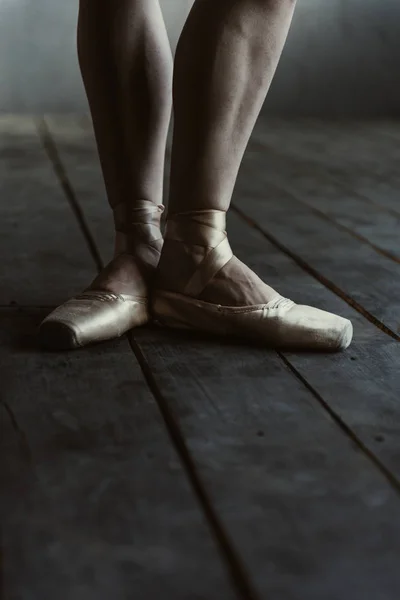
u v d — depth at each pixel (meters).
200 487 1.16
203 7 1.42
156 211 1.61
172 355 1.50
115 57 1.51
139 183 1.58
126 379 1.41
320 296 1.82
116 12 1.50
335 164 3.36
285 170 3.19
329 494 1.16
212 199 1.52
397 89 4.98
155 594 1.00
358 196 2.75
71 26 4.56
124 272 1.58
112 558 1.05
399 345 1.58
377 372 1.48
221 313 1.54
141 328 1.60
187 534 1.08
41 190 2.66
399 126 4.57
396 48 4.92
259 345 1.55
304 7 4.81
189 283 1.55
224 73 1.43
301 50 4.87
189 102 1.45
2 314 1.65
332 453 1.24
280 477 1.19
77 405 1.33
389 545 1.08
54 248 2.07
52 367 1.44
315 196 2.73
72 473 1.18
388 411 1.35
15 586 1.01
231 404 1.35
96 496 1.14
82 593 1.00
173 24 4.58
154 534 1.08
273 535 1.09
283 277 1.93
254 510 1.13
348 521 1.12
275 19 1.43
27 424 1.28
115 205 1.60
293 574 1.04
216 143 1.47
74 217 2.37
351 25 4.86
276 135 4.12
